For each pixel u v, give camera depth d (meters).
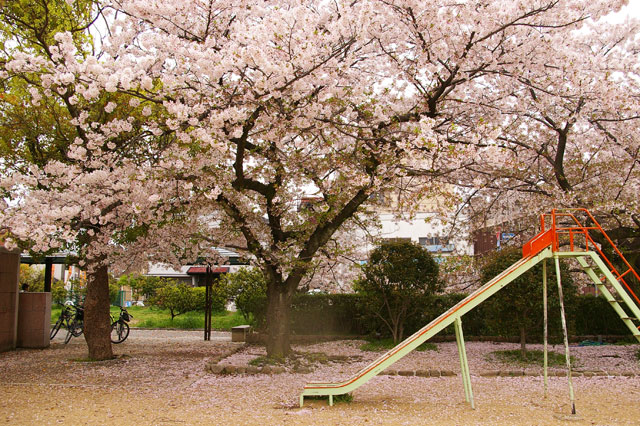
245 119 6.52
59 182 6.71
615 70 7.43
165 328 15.66
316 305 12.01
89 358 8.79
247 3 6.88
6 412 5.06
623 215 8.05
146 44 6.49
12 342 10.26
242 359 8.55
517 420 4.73
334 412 5.08
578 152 9.52
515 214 10.67
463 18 6.88
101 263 8.23
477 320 11.46
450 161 6.61
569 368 5.03
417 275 10.12
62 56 6.04
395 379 7.09
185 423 4.66
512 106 8.59
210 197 6.51
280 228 8.97
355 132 7.64
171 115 6.92
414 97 8.20
